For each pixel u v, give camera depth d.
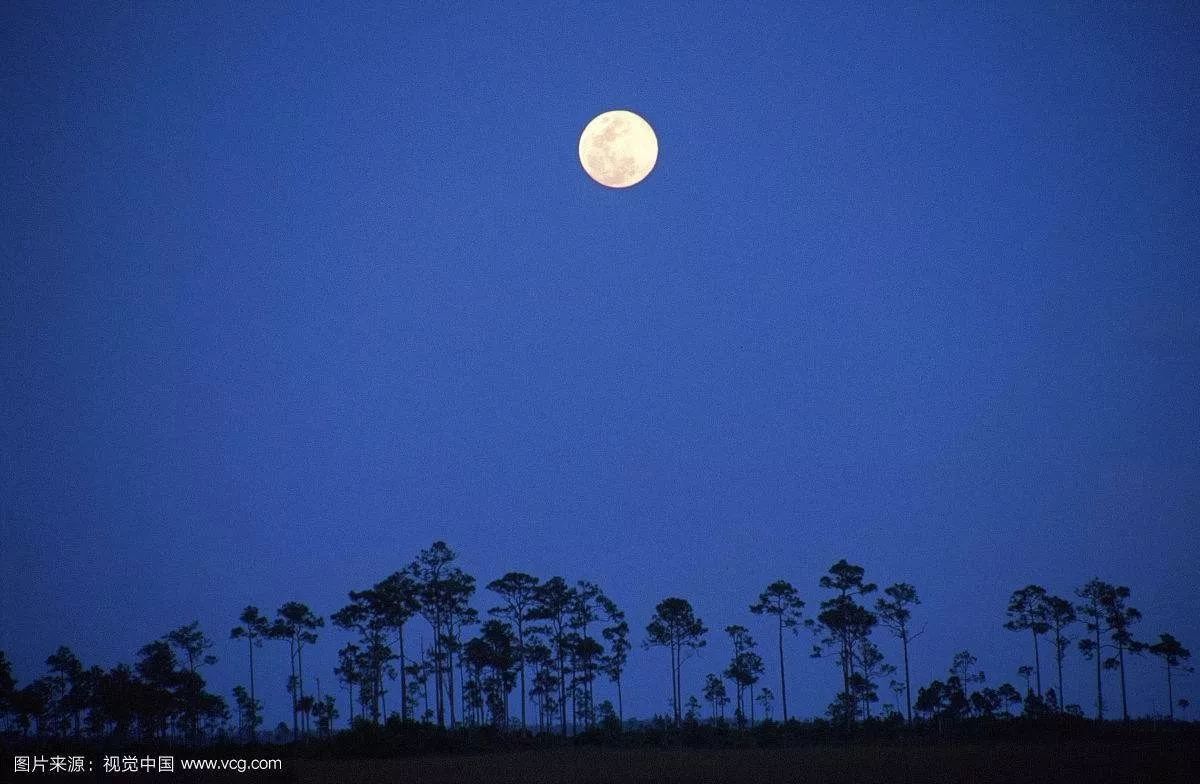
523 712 84.62
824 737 75.88
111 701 73.19
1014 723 75.75
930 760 51.56
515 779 44.91
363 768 53.22
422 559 87.00
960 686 82.94
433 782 44.12
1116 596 87.50
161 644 82.25
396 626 84.81
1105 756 52.94
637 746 73.38
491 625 86.12
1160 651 86.12
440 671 83.56
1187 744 63.31
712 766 49.78
